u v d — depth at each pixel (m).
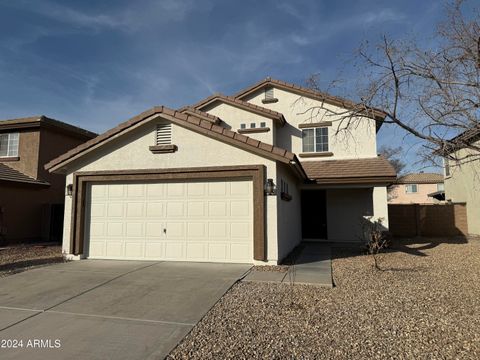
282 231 10.21
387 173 13.75
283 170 10.66
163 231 10.11
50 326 4.96
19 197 15.52
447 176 21.66
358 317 5.22
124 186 10.51
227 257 9.60
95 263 9.71
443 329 4.72
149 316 5.33
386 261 10.17
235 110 15.99
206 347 4.23
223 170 9.64
